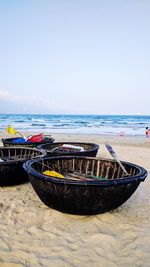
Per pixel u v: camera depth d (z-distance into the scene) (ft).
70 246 9.91
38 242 10.14
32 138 26.22
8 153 21.22
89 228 11.30
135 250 9.75
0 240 10.16
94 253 9.48
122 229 11.32
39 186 11.67
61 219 12.07
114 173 15.67
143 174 12.06
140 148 39.88
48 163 15.57
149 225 11.87
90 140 53.31
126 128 107.24
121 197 11.56
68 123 148.15
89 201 11.10
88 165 16.81
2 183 16.14
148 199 15.69
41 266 8.65
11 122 153.89
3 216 12.39
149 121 182.91
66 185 10.73
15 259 8.96
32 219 12.12
